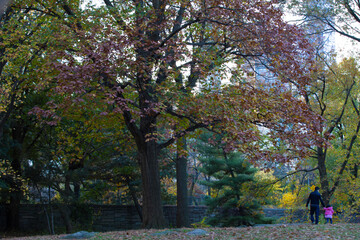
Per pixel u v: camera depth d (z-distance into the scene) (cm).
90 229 2858
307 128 1352
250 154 1320
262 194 2567
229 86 1415
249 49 1477
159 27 1466
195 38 1716
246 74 1474
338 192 2533
